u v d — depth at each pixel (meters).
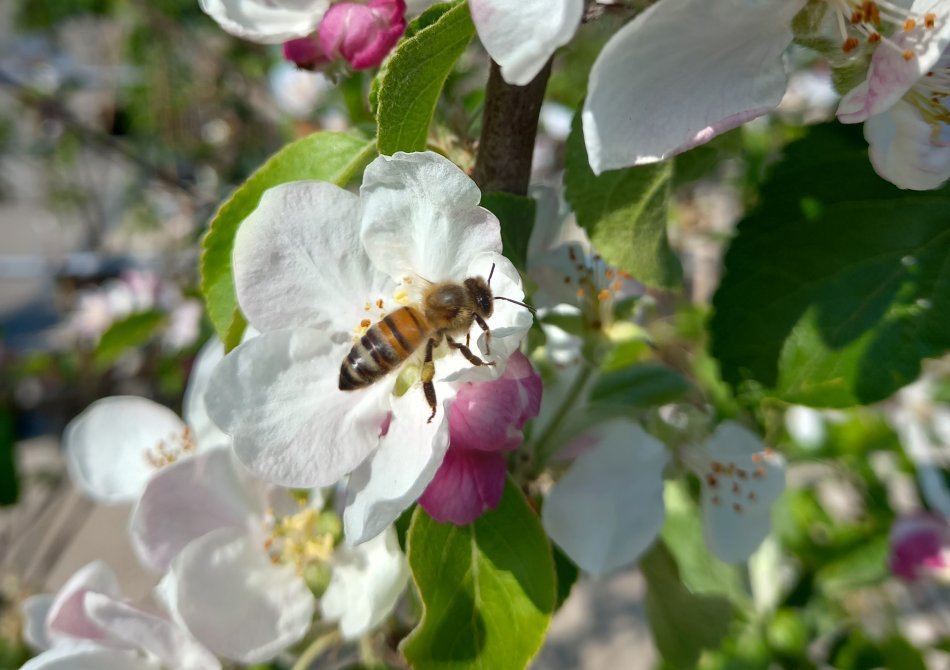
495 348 0.05
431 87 0.05
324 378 0.05
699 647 0.07
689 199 0.18
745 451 0.07
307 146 0.06
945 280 0.05
